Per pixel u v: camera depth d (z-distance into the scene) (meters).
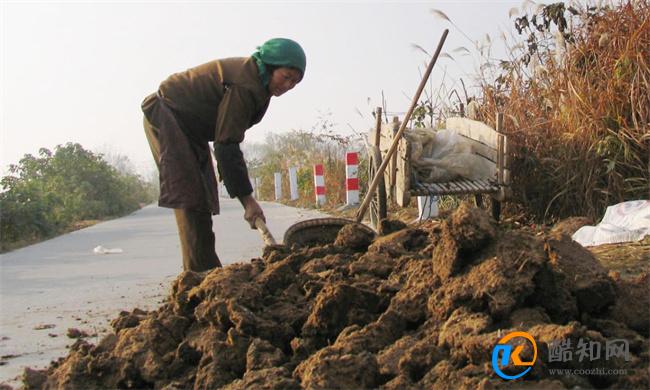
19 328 5.24
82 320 5.41
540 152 7.85
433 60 6.12
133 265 8.43
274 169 28.16
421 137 7.09
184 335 3.52
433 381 2.77
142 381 3.35
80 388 3.33
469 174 7.03
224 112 4.74
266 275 3.82
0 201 13.71
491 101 8.80
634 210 6.34
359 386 2.81
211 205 5.14
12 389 3.73
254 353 3.14
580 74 7.89
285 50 4.76
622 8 7.69
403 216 10.22
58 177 24.02
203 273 3.95
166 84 5.05
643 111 7.14
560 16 7.97
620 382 2.72
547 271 3.23
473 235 3.29
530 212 7.84
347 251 4.54
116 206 25.56
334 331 3.37
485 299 3.13
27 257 10.20
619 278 3.41
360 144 15.62
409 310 3.36
